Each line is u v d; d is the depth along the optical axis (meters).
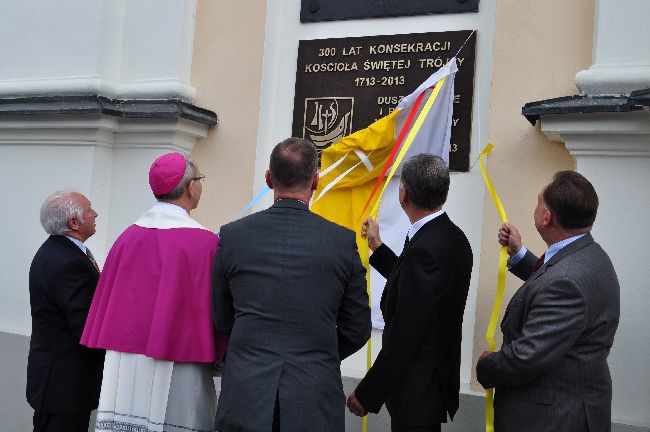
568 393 2.73
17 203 5.13
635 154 3.57
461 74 4.36
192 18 4.98
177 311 3.12
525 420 2.78
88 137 4.91
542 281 2.79
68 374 3.46
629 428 3.46
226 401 2.81
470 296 4.17
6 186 5.18
